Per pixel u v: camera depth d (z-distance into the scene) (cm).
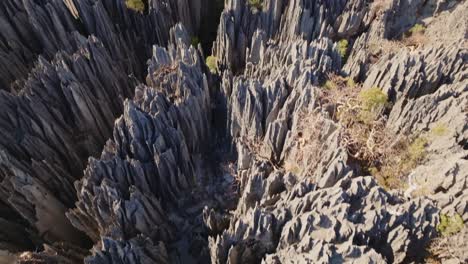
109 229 2323
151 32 3812
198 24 4316
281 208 2248
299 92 2750
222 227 2569
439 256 2102
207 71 3328
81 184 2512
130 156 2606
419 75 2834
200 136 3012
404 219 2125
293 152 2655
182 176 2683
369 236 2097
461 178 2220
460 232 2088
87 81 2975
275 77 2947
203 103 2930
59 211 2633
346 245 1986
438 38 3609
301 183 2325
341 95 2817
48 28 3216
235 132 2950
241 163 2684
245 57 3641
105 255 2172
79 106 2777
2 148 2605
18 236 2591
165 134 2580
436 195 2267
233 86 2997
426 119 2673
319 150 2539
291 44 3175
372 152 2605
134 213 2306
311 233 2100
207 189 2867
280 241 2211
